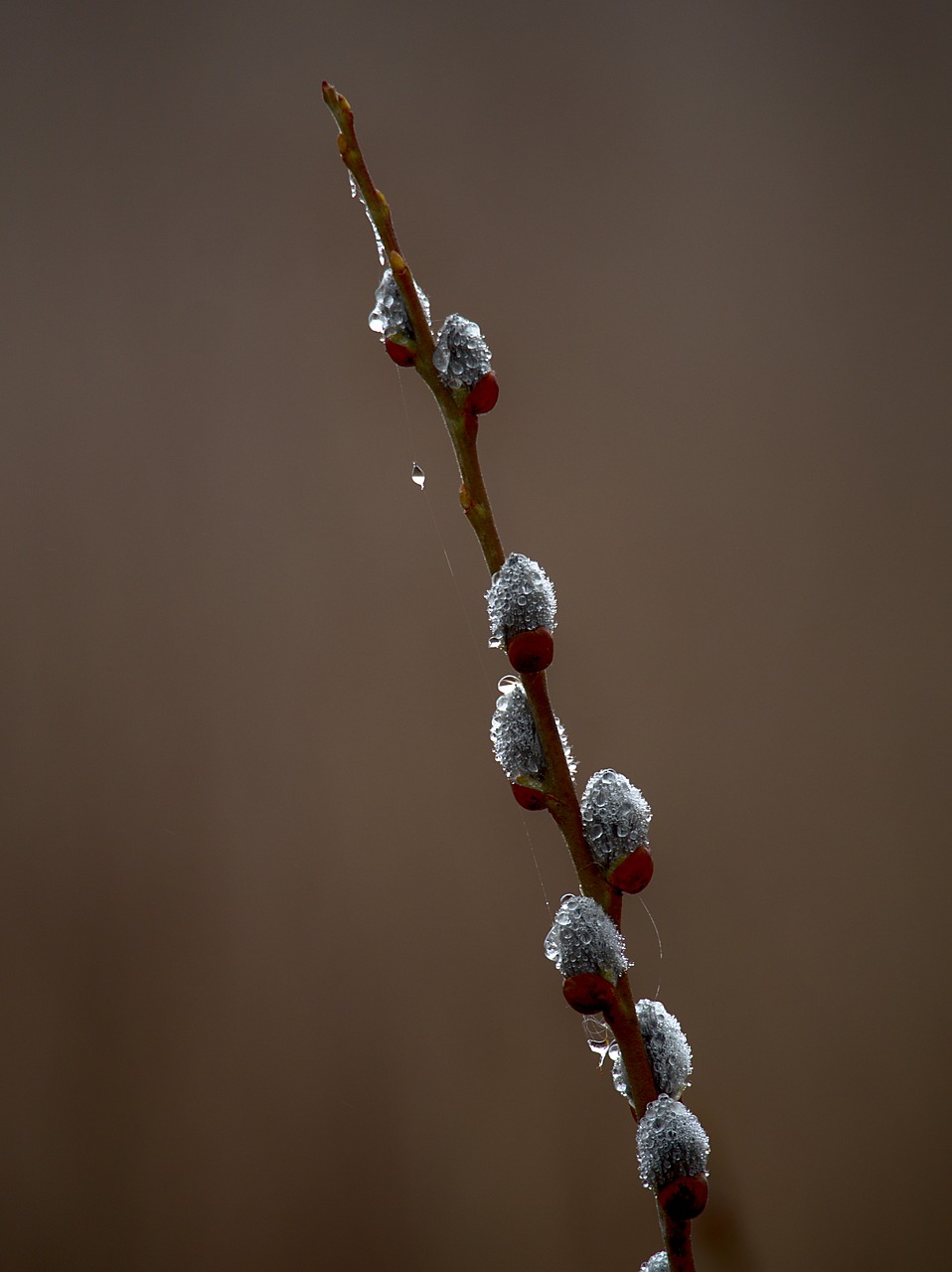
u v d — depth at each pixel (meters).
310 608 1.95
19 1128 1.83
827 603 1.93
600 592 1.93
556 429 1.95
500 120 1.97
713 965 1.87
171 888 1.90
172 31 1.98
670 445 1.95
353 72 1.97
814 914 1.87
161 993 1.88
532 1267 1.81
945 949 1.85
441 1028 1.88
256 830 1.92
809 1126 1.83
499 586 0.56
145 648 1.94
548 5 1.99
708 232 1.97
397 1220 1.84
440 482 1.95
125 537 1.95
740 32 1.98
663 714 1.91
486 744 1.91
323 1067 1.87
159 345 1.97
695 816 1.90
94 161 1.97
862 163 1.97
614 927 0.55
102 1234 1.82
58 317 1.97
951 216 1.96
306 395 1.96
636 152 1.97
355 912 1.90
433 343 0.56
